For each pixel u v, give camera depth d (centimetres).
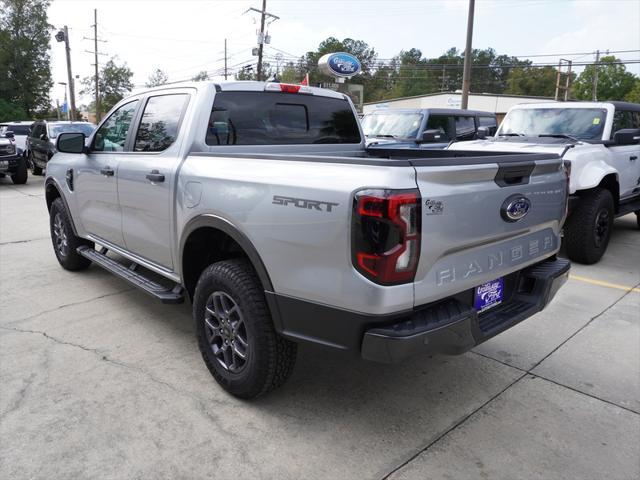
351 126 429
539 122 731
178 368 340
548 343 384
